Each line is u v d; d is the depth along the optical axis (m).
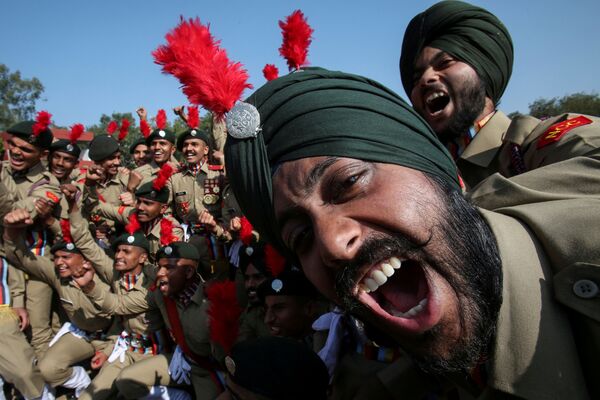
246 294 2.79
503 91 1.66
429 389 1.27
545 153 1.30
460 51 1.51
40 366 3.25
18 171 4.10
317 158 0.85
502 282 0.82
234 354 1.62
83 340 3.49
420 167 0.85
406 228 0.77
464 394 1.00
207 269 3.62
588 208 0.86
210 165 4.37
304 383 1.50
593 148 1.15
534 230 0.89
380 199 0.79
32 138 3.99
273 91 1.01
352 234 0.79
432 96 1.56
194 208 4.23
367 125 0.86
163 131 5.56
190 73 1.13
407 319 0.80
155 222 4.08
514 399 0.82
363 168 0.82
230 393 1.63
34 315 3.64
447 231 0.80
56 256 3.30
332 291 0.91
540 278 0.82
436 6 1.58
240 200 1.06
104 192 5.64
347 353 1.65
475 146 1.58
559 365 0.75
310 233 0.89
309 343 2.22
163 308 2.88
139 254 3.34
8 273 3.48
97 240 4.59
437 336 0.80
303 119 0.90
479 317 0.79
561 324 0.79
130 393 2.86
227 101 1.11
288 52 1.22
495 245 0.86
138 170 5.99
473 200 1.09
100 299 3.19
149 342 3.19
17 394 3.46
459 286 0.79
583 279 0.77
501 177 1.08
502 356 0.79
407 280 0.86
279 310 2.19
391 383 1.30
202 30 1.20
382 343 1.18
